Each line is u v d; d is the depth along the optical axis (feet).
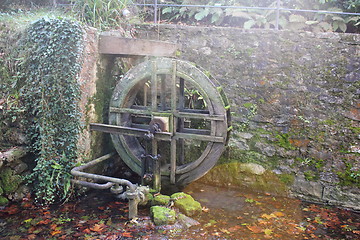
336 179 13.04
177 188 14.52
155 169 13.00
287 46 13.35
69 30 11.71
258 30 13.70
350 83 12.59
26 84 12.48
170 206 12.03
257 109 14.03
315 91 13.11
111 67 14.55
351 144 12.75
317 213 12.47
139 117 14.37
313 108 13.20
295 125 13.52
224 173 14.80
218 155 12.64
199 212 12.11
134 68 13.24
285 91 13.55
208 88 12.27
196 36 14.73
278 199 13.65
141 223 11.21
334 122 12.94
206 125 14.80
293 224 11.55
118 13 15.16
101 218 11.56
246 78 14.08
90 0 14.87
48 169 12.48
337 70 12.75
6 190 12.39
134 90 13.75
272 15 15.70
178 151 15.29
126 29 15.34
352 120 12.67
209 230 10.99
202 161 12.95
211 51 14.55
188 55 14.92
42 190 12.58
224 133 12.34
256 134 14.15
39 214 11.73
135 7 17.39
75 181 12.31
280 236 10.73
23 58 12.24
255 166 14.26
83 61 12.35
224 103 12.78
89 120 13.35
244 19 16.75
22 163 12.79
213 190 14.49
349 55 12.54
